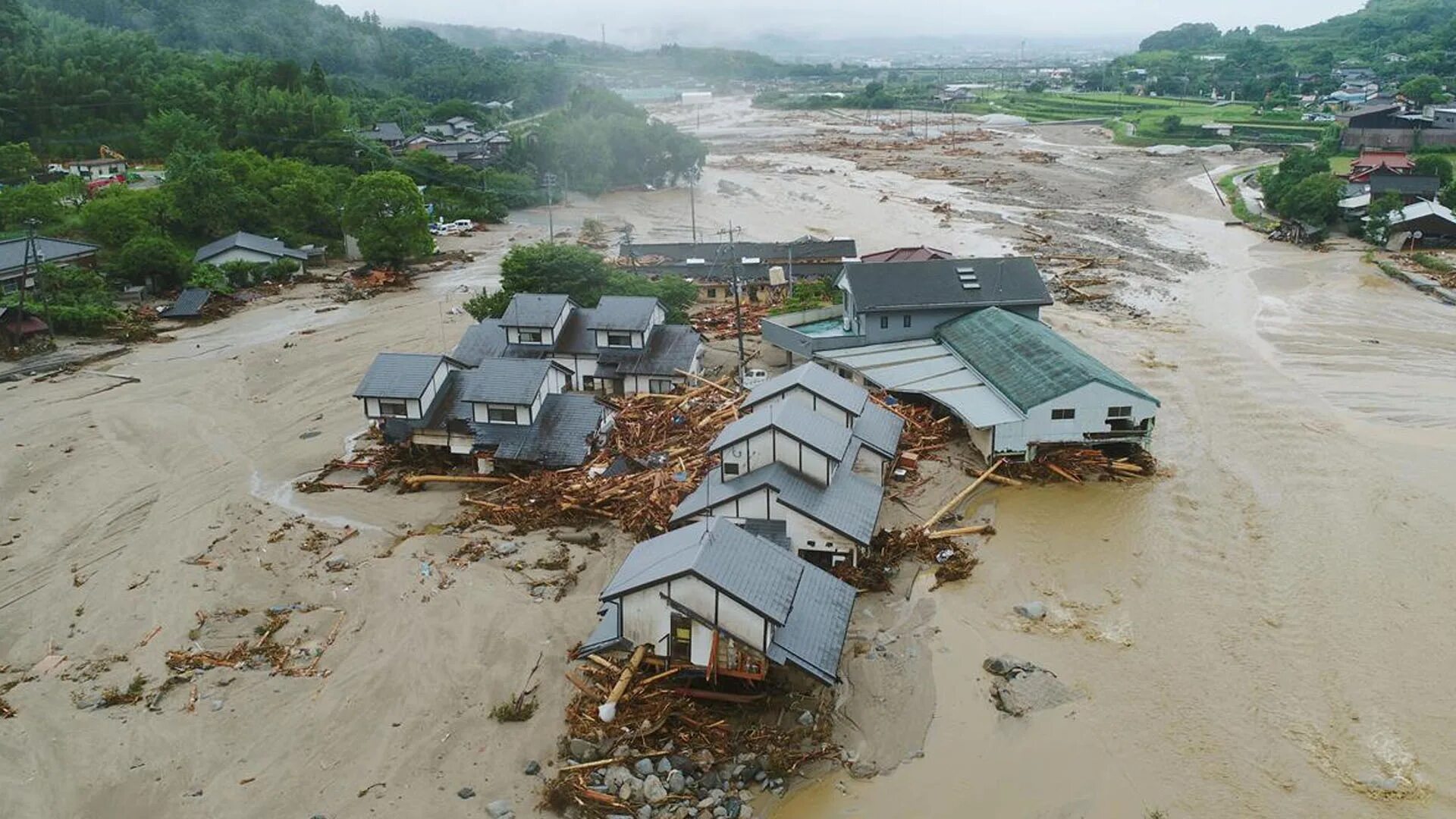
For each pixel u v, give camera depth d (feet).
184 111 366.43
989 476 127.54
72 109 354.33
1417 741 79.25
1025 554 110.11
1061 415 129.29
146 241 234.17
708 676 81.00
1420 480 126.11
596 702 81.35
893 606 99.96
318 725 81.46
